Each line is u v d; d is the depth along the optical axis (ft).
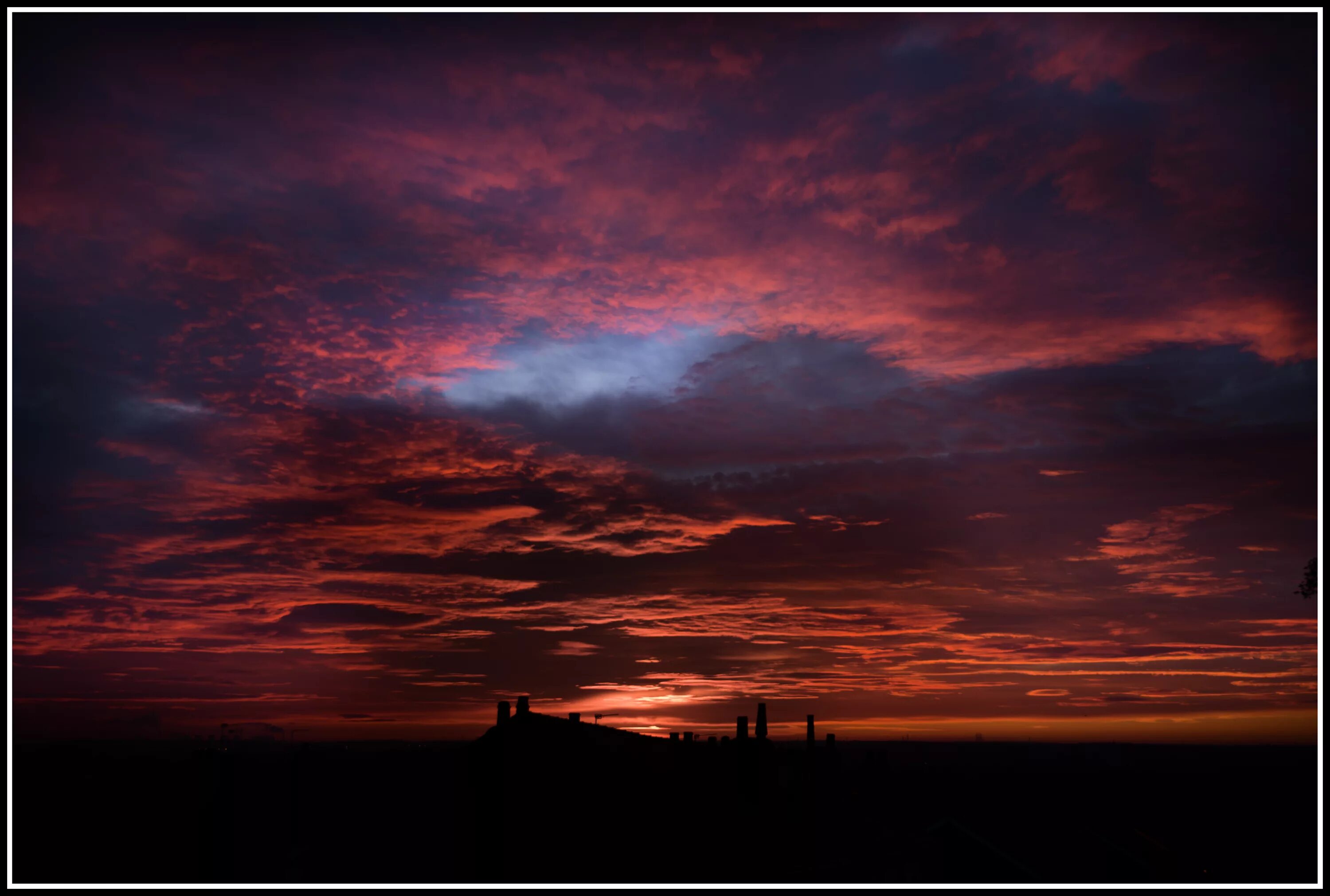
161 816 63.72
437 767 77.56
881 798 95.96
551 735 76.07
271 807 69.00
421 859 67.56
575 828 68.95
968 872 81.82
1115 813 111.86
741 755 79.05
